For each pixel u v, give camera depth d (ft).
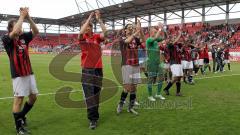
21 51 19.92
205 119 23.89
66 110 26.76
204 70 61.11
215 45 67.87
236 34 125.80
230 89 39.17
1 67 72.64
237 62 104.78
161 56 33.45
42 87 40.14
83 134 20.30
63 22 217.56
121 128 21.56
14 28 19.02
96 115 21.94
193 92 36.76
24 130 20.42
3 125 22.27
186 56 43.91
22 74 19.92
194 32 140.05
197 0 130.52
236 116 24.86
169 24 157.58
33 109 26.94
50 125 22.27
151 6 147.54
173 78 33.81
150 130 21.06
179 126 21.98
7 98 31.99
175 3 138.10
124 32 25.68
